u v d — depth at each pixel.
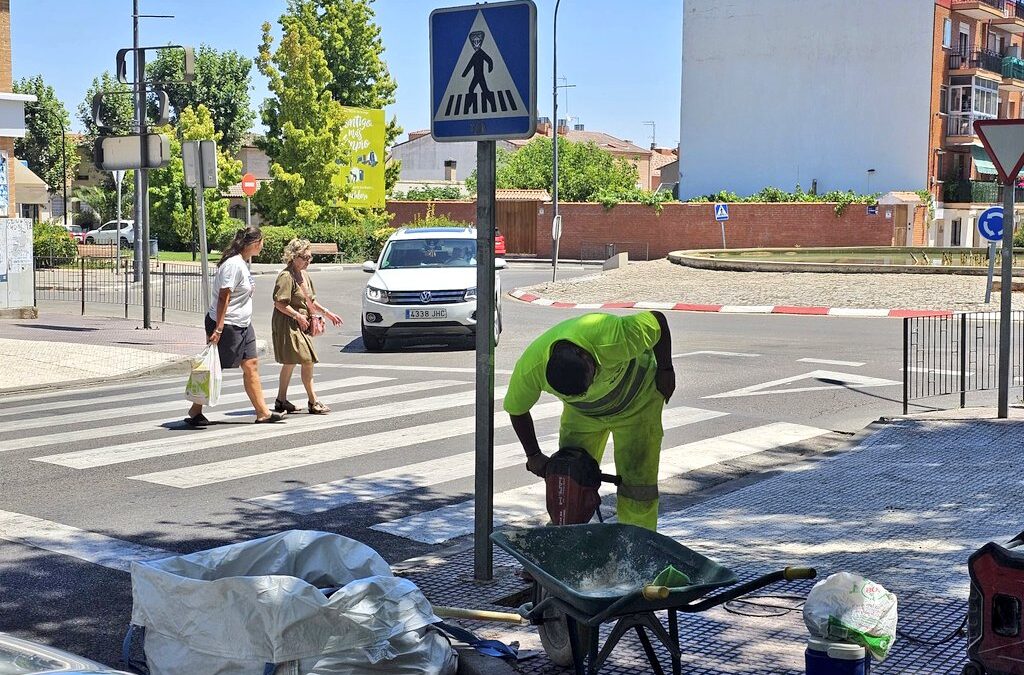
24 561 6.40
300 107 46.38
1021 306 22.59
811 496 7.81
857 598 3.88
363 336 17.12
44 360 15.16
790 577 3.99
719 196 50.09
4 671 2.85
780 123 55.88
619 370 4.97
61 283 28.86
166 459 9.09
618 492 5.30
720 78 57.22
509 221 54.22
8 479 8.38
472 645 4.73
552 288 30.27
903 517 7.18
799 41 54.94
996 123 10.13
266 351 16.84
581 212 51.59
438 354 16.48
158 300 24.61
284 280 10.95
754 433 10.36
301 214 45.94
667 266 36.16
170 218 49.88
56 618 5.49
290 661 3.94
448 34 5.62
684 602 3.95
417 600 4.28
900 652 4.75
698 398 12.27
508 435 10.17
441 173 87.19
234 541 6.84
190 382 10.38
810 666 3.87
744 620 5.23
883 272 29.92
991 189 53.94
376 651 4.11
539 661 4.77
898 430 10.16
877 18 52.91
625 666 4.69
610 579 4.32
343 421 10.81
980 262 36.22
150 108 48.56
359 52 50.25
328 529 7.14
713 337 18.23
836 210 47.03
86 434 10.17
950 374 14.08
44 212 71.00
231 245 10.53
